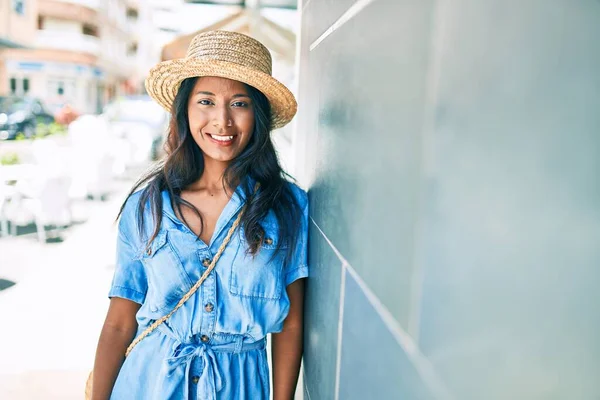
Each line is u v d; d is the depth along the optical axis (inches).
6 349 124.4
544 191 13.6
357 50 34.8
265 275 53.2
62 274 180.5
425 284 20.9
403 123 24.0
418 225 21.8
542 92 13.6
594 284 12.3
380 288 27.5
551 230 13.4
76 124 374.0
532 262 13.9
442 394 18.8
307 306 57.6
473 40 16.9
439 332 19.3
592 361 12.5
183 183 56.2
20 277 176.1
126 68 1606.8
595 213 12.3
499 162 15.3
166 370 52.0
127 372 54.9
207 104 54.6
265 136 56.2
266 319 53.6
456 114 18.2
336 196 41.5
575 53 12.7
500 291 15.3
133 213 57.2
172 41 303.9
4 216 226.4
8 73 1152.2
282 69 334.0
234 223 53.4
